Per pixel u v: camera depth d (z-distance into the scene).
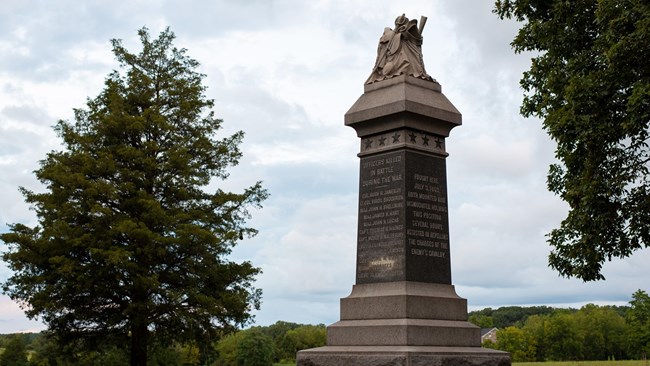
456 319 19.86
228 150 46.22
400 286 19.41
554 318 147.00
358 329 19.39
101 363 52.59
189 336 42.75
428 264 20.00
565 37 24.27
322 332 114.62
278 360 109.69
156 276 39.78
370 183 20.84
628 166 22.75
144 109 45.44
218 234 43.38
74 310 42.09
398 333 18.55
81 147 43.84
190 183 43.78
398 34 21.84
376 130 20.95
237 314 43.31
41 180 42.88
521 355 143.62
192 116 45.62
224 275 43.91
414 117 20.50
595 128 21.78
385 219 20.27
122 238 41.72
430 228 20.27
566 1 24.14
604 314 146.12
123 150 42.16
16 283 42.16
